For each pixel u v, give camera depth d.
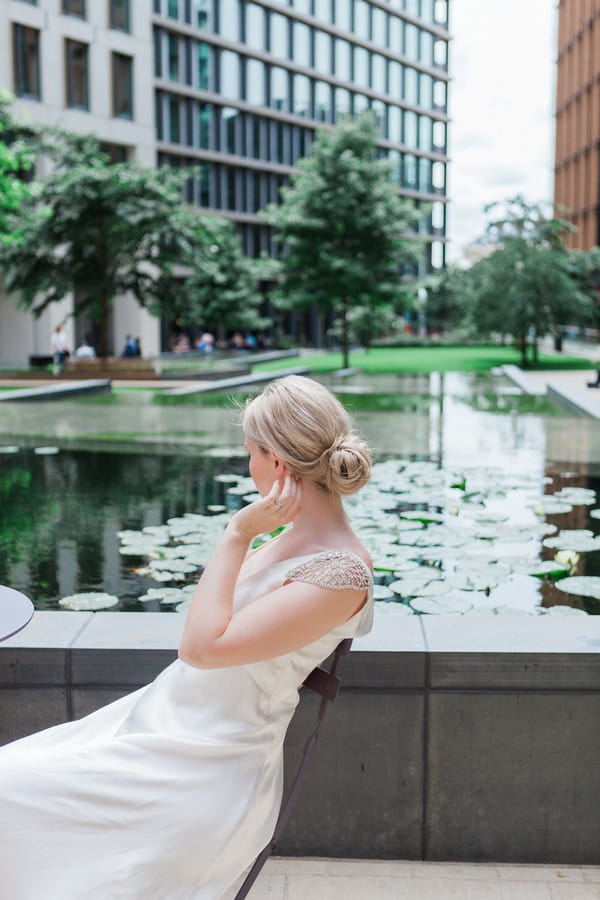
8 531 5.62
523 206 28.19
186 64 46.69
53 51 33.56
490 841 2.52
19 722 2.55
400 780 2.51
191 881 1.61
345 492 1.67
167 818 1.58
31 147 23.86
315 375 24.11
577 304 28.58
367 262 28.14
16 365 33.31
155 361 26.77
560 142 61.94
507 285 28.06
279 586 1.64
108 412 13.65
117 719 1.81
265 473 1.76
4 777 1.56
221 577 1.62
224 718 1.65
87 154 24.50
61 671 2.52
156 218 23.92
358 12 59.34
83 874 1.54
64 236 23.89
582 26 54.47
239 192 51.16
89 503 6.50
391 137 63.84
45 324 34.41
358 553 1.72
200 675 1.68
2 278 33.78
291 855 2.55
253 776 1.64
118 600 4.22
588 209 53.84
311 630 1.59
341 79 58.25
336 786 2.52
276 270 29.34
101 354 25.66
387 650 2.45
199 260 25.17
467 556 4.82
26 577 4.62
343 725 2.49
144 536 5.39
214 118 48.94
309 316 54.31
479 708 2.46
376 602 4.07
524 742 2.47
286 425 1.68
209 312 39.22
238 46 49.38
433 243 69.12
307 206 28.33
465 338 53.50
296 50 54.38
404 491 6.73
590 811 2.49
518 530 5.43
